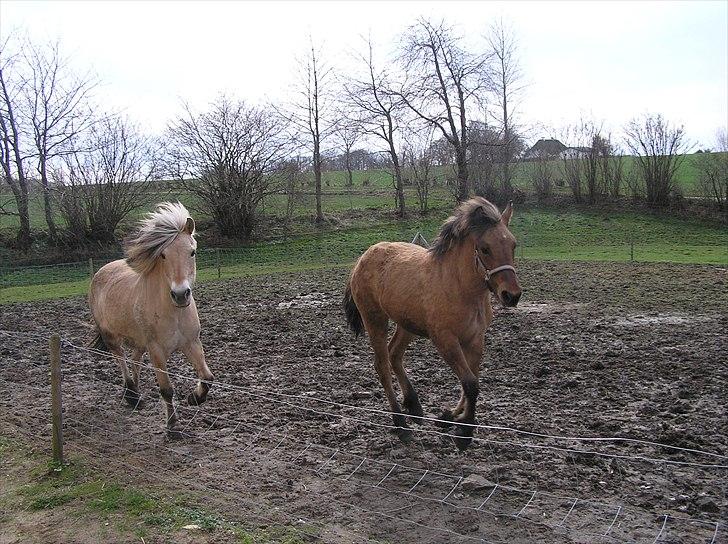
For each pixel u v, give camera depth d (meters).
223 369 9.16
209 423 6.76
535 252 27.61
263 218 34.22
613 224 32.47
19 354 10.27
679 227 31.19
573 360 9.13
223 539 4.32
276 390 8.02
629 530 4.36
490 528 4.45
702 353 9.31
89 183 30.08
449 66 34.84
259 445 6.12
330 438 6.28
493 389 7.84
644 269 20.22
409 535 4.37
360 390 7.93
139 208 33.19
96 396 7.91
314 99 37.00
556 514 4.62
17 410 7.36
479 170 37.09
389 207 39.09
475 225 5.36
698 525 4.41
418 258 6.11
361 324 7.25
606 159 36.16
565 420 6.62
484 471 5.41
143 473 5.47
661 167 34.03
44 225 32.69
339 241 32.06
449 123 35.78
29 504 4.92
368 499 4.95
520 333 11.23
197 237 32.16
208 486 5.19
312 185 44.75
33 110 29.62
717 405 6.97
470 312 5.59
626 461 5.51
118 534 4.44
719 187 32.94
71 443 6.23
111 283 7.20
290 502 4.89
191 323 6.43
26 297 18.95
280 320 13.05
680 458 5.55
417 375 8.56
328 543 4.26
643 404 7.09
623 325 11.61
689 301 13.99
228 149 31.84
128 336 6.82
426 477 5.34
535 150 38.84
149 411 7.26
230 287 19.11
